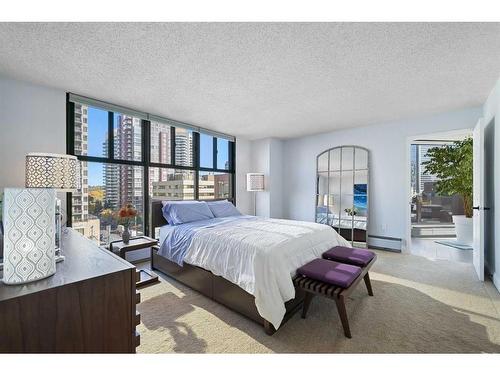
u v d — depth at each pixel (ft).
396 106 10.55
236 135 16.25
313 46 6.06
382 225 13.41
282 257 6.15
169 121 12.40
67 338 2.64
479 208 8.84
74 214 9.45
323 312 6.55
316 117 12.21
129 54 6.44
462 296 7.40
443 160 13.80
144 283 8.11
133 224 11.28
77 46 6.06
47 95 8.51
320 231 8.63
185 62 6.85
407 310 6.56
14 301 2.30
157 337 5.35
